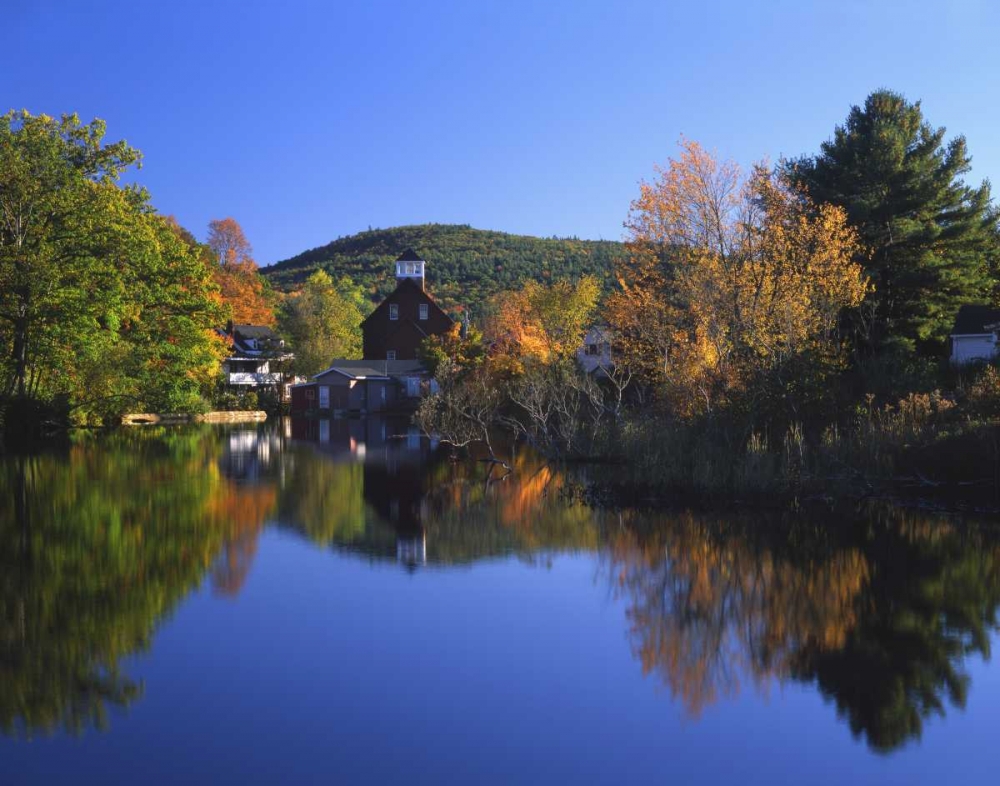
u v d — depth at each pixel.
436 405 36.66
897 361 28.06
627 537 15.48
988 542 14.75
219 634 9.77
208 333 55.34
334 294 87.44
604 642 9.64
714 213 33.22
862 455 20.50
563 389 31.70
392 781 6.34
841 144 38.59
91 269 36.75
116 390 43.41
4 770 6.44
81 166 37.94
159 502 19.22
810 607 11.00
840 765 6.74
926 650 9.34
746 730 7.32
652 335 32.81
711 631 10.05
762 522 16.84
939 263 36.22
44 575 12.37
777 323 27.33
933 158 38.41
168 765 6.55
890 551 14.14
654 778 6.45
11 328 37.31
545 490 21.58
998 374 22.34
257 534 15.62
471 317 122.75
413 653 9.21
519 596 11.52
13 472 24.52
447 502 19.61
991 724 7.44
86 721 7.36
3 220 35.75
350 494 20.81
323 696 7.98
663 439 23.81
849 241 29.02
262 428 46.62
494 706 7.78
